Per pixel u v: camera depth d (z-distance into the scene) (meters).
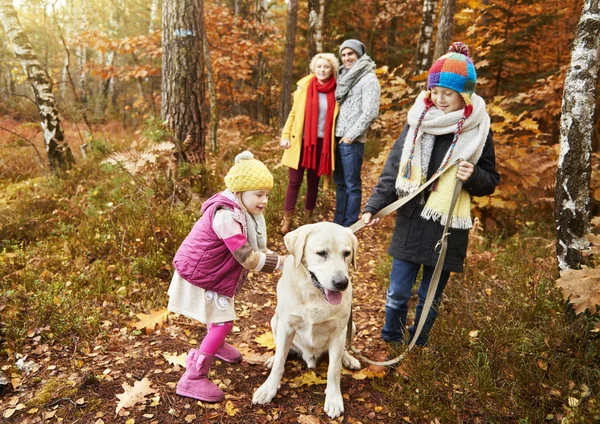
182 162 5.38
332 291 2.32
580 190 2.90
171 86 5.49
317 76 5.00
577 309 2.38
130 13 16.20
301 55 16.81
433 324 3.14
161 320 3.30
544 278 3.54
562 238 3.00
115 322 3.27
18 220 4.80
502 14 9.25
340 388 2.73
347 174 5.03
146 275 3.96
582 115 2.83
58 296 3.36
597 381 2.44
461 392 2.56
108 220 4.75
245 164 2.46
